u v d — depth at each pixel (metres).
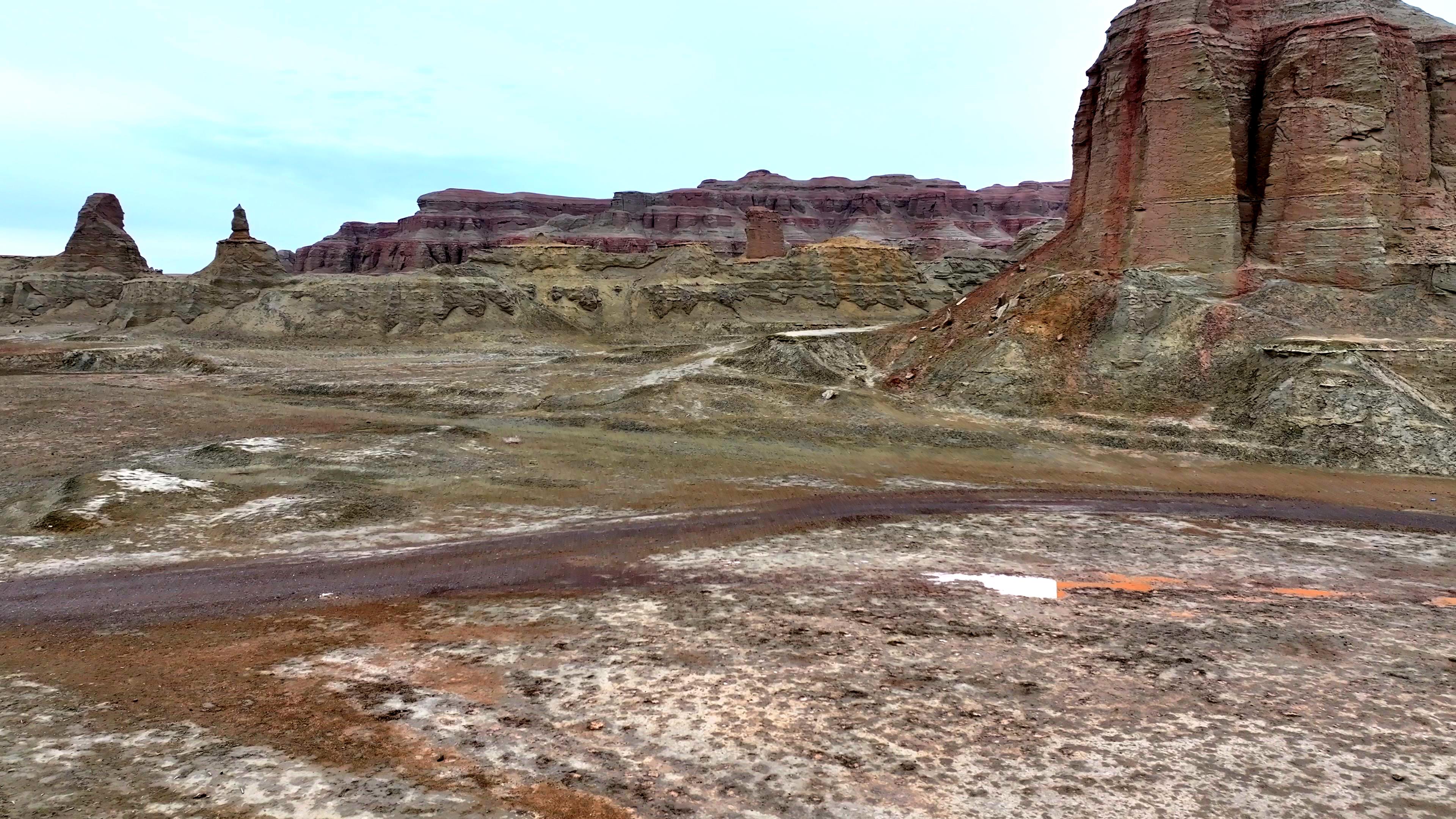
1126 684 13.82
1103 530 24.55
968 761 11.29
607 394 46.19
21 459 32.53
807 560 21.12
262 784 10.27
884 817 9.93
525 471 31.45
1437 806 10.39
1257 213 43.91
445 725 12.06
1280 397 36.22
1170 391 39.88
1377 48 40.56
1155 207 44.53
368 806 9.86
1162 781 10.87
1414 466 32.38
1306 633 16.30
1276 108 43.38
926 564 20.88
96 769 10.56
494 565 20.36
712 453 35.44
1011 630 16.28
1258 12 46.00
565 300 93.56
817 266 96.50
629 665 14.30
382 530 23.38
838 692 13.38
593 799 10.20
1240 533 24.36
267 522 23.39
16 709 12.34
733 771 10.95
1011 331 46.25
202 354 68.19
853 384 49.22
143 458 32.09
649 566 20.52
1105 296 45.19
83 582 18.66
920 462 34.91
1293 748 11.77
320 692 13.10
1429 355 36.12
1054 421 40.56
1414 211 40.81
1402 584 19.88
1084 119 52.22
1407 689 13.75
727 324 88.69
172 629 15.94
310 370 60.06
